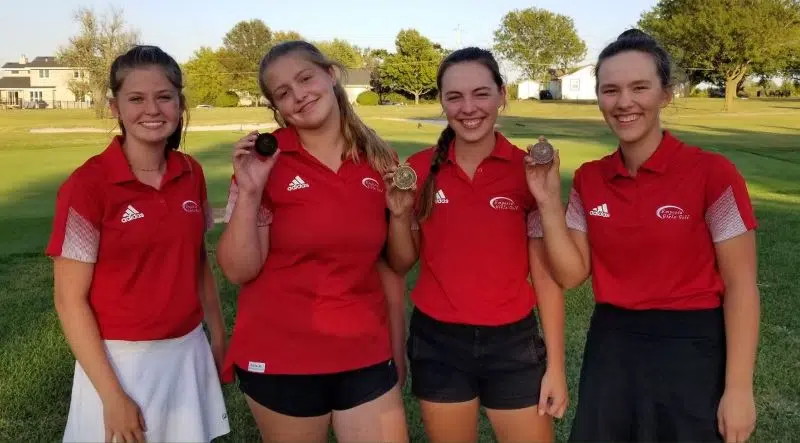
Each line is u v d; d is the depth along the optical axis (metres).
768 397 3.88
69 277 2.44
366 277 2.76
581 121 40.09
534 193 2.57
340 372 2.68
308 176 2.65
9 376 4.30
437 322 2.77
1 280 6.52
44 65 102.69
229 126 36.84
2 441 3.54
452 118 2.73
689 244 2.43
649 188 2.48
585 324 5.08
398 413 2.79
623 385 2.54
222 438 3.63
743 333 2.37
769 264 6.58
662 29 50.94
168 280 2.60
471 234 2.71
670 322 2.46
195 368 2.73
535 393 2.78
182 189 2.67
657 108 2.52
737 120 37.56
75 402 2.58
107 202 2.48
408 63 82.38
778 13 47.78
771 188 12.29
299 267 2.66
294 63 2.65
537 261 2.81
